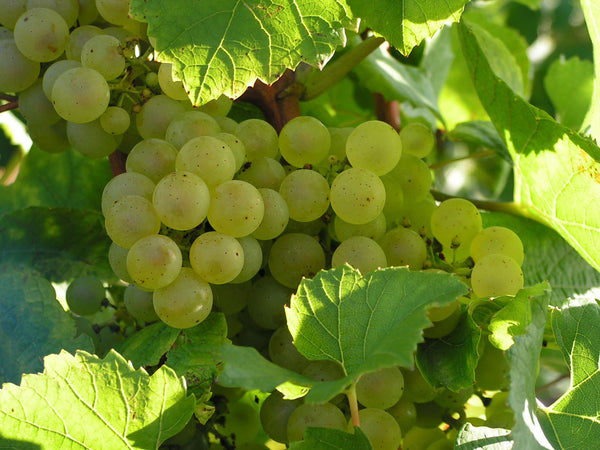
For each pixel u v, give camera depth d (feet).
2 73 1.84
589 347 1.76
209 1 1.74
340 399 1.78
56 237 1.99
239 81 1.73
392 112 2.22
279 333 1.82
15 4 1.85
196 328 1.80
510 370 1.67
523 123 1.85
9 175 2.20
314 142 1.84
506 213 2.02
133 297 1.84
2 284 1.86
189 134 1.80
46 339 1.83
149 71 1.84
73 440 1.69
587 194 1.87
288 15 1.74
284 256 1.81
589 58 3.19
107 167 2.10
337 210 1.79
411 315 1.66
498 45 2.29
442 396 1.85
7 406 1.67
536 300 1.73
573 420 1.75
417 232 1.89
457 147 2.68
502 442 1.72
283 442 1.82
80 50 1.84
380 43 2.00
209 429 1.86
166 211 1.72
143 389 1.69
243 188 1.74
